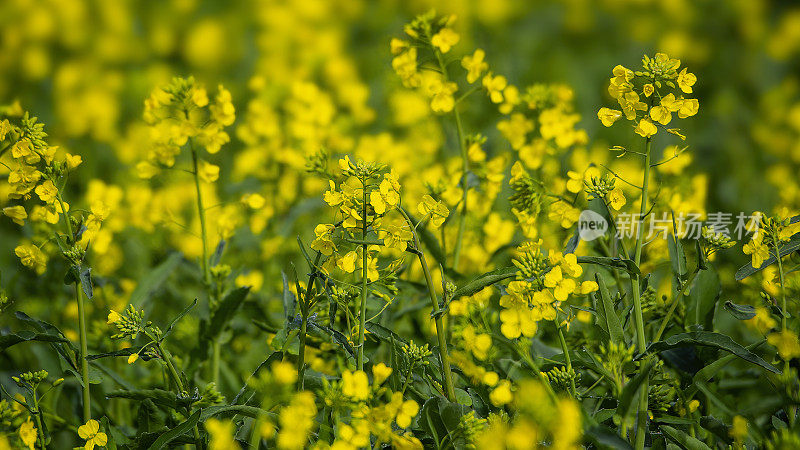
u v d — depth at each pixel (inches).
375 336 114.8
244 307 122.3
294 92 130.3
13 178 114.0
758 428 112.5
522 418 111.8
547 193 117.6
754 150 164.7
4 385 121.1
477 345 114.1
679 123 175.9
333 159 130.8
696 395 115.6
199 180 119.0
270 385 112.9
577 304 117.7
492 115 140.1
